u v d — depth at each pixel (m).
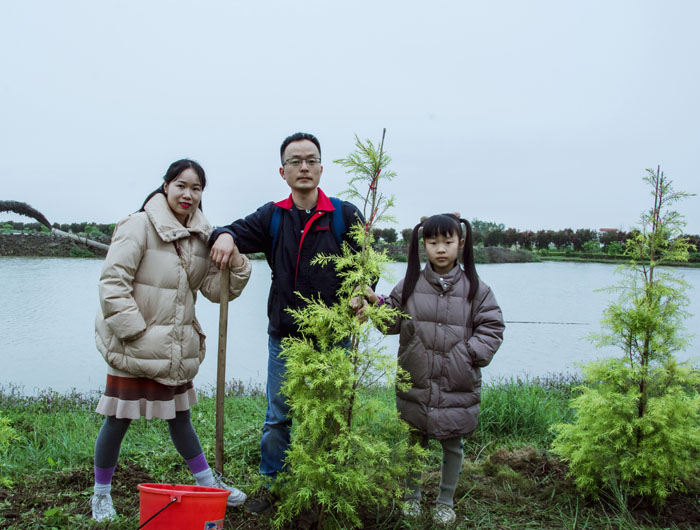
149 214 2.89
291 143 2.99
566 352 8.51
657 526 3.09
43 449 4.18
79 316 9.70
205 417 5.25
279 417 3.05
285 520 2.86
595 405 3.33
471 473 3.91
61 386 6.64
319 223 3.02
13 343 8.27
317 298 3.01
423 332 3.13
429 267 3.25
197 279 3.06
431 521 2.95
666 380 3.47
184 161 3.02
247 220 3.15
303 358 2.73
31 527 2.71
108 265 2.72
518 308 11.25
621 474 3.33
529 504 3.40
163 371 2.79
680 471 3.24
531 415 4.96
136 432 4.60
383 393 5.43
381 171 2.75
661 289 3.40
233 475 3.62
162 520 2.35
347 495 2.71
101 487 2.85
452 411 3.06
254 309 12.59
